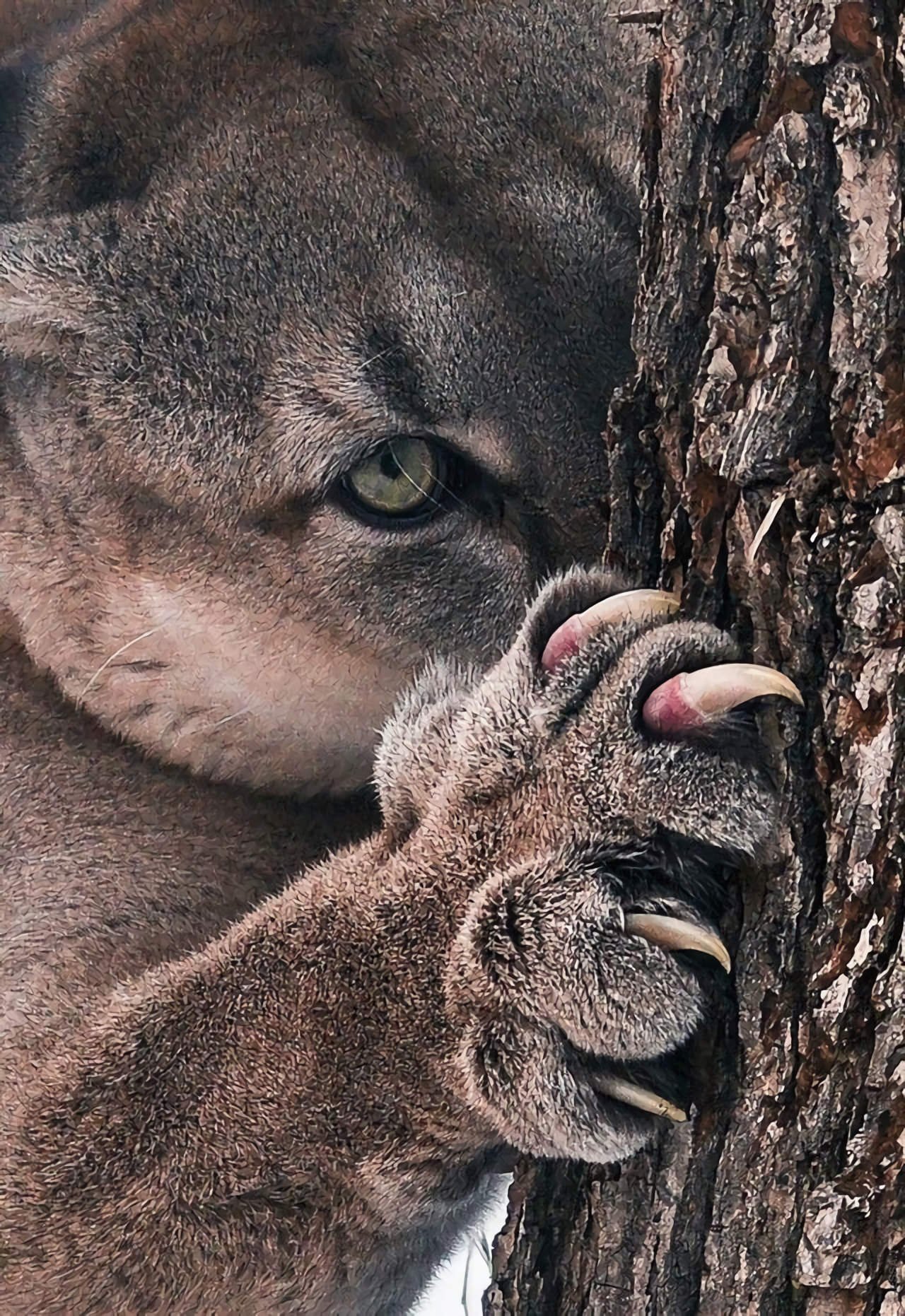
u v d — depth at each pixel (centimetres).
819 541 159
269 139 175
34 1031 173
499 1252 166
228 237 174
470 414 173
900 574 158
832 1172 159
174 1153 166
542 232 173
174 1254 167
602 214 173
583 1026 161
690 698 160
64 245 176
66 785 179
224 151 175
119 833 178
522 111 174
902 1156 158
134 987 170
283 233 174
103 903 177
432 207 173
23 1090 169
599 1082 162
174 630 177
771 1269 160
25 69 180
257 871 180
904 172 157
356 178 174
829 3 157
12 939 176
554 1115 162
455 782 164
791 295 158
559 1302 164
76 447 177
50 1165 167
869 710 158
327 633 176
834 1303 159
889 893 158
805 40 158
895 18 156
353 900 165
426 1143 165
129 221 176
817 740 159
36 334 176
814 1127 159
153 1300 167
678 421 162
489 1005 162
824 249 158
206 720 178
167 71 177
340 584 175
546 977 161
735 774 160
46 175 178
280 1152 166
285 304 174
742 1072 161
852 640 158
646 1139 162
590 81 174
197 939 177
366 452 174
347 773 179
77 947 176
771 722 160
